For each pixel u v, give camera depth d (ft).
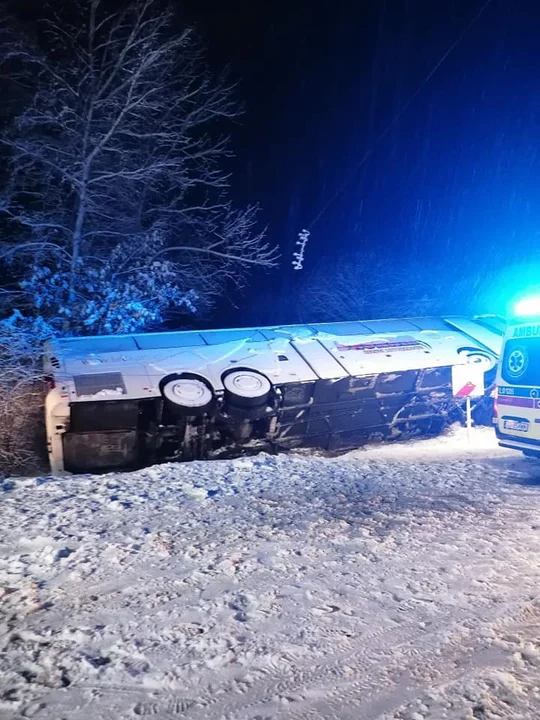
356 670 12.72
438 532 21.18
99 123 61.21
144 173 61.98
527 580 16.89
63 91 59.47
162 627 14.37
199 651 13.35
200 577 17.13
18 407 45.98
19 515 22.68
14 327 49.98
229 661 13.00
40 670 12.62
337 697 11.84
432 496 26.86
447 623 14.60
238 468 33.81
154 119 63.46
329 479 30.91
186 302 66.95
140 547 19.39
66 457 43.60
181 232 70.38
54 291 61.16
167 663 12.91
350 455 45.34
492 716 11.02
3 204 59.93
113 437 44.14
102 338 51.65
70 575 17.24
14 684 12.12
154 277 64.28
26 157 61.16
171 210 66.74
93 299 62.39
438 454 42.78
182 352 49.62
